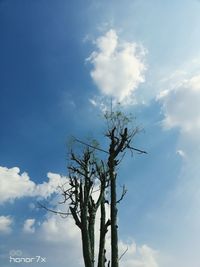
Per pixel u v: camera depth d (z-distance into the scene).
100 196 26.88
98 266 25.06
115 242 23.97
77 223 26.41
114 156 25.91
